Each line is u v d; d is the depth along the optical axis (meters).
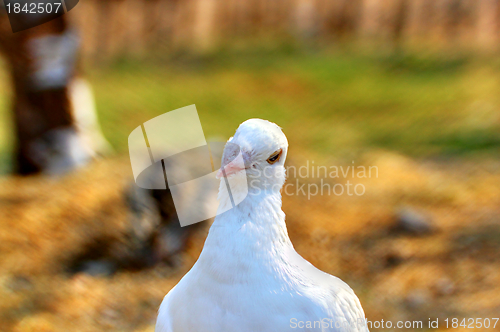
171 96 2.48
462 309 1.15
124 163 1.67
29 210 1.46
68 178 1.61
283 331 0.91
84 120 1.80
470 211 1.51
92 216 1.36
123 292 1.20
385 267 1.29
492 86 2.42
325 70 2.79
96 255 1.31
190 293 0.93
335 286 0.95
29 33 1.64
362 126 2.16
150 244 1.28
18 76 1.69
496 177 1.69
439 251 1.32
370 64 2.85
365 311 1.16
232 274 0.92
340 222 1.46
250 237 0.92
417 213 1.48
